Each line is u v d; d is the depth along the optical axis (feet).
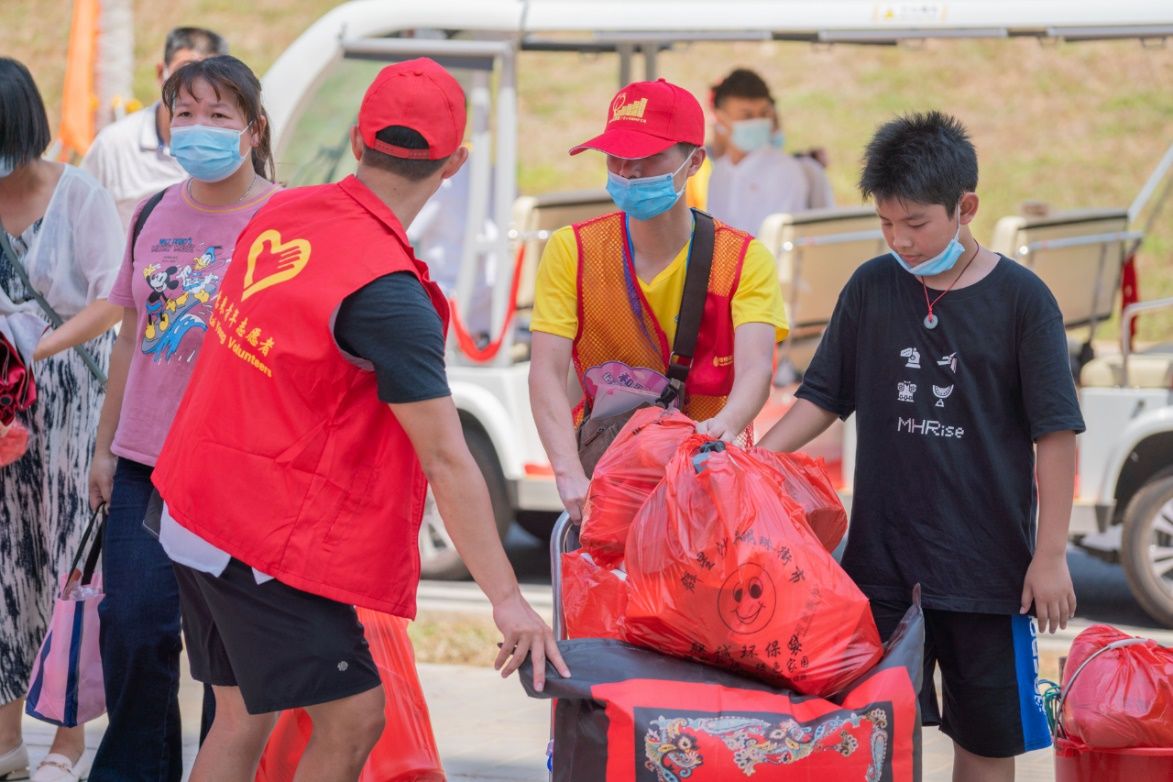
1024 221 26.30
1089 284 29.19
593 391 14.21
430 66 11.76
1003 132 64.39
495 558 11.54
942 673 13.50
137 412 14.75
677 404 14.03
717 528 11.21
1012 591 12.91
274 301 11.28
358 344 11.12
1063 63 67.67
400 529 11.69
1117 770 12.74
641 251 13.97
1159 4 24.94
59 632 15.33
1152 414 24.38
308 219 11.57
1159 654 13.11
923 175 12.23
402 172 11.60
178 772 15.07
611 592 12.15
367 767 13.79
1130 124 63.72
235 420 11.42
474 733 19.60
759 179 31.37
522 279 27.35
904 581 13.08
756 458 11.98
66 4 71.51
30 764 17.83
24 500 17.03
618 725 10.93
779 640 11.21
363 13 26.16
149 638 14.62
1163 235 56.24
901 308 13.05
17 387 15.88
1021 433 12.92
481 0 26.35
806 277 27.68
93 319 16.26
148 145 24.27
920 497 12.97
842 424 25.90
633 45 32.01
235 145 14.42
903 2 25.62
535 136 67.72
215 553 11.53
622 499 12.42
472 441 26.84
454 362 26.86
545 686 11.19
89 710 15.40
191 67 14.51
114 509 14.92
